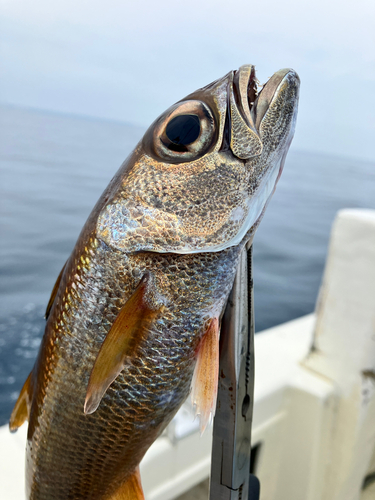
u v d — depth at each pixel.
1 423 1.40
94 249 0.19
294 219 6.07
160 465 0.33
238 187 0.18
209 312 0.19
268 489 0.45
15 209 5.18
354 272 0.41
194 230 0.18
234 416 0.18
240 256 0.19
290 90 0.18
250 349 0.18
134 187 0.19
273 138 0.18
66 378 0.19
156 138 0.19
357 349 0.40
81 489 0.21
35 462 0.21
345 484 0.43
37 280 2.87
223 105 0.18
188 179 0.18
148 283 0.18
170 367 0.19
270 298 2.92
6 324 1.99
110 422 0.20
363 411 0.41
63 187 7.02
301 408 0.42
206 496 0.40
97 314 0.19
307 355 0.45
